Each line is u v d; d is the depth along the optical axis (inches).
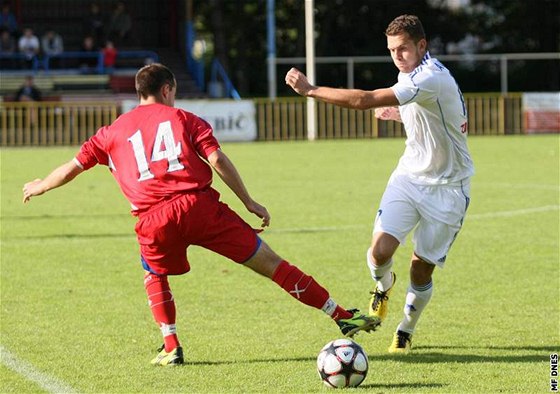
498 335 654.5
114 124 581.6
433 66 577.3
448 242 608.7
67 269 906.7
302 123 2689.5
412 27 579.8
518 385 537.3
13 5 3481.8
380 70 3772.1
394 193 609.6
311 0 2576.3
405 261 949.2
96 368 578.2
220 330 674.2
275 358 600.1
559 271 877.8
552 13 3919.8
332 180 1658.5
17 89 3068.4
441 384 540.1
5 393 527.5
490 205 1325.0
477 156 2086.6
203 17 4089.6
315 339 648.4
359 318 583.5
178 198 560.1
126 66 3400.6
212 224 563.5
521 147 2316.7
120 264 931.3
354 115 2723.9
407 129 608.4
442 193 602.2
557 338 644.7
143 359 599.5
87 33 3388.3
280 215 1254.9
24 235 1103.6
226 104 2630.4
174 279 855.7
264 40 3986.2
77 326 687.7
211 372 568.7
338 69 3745.1
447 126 589.0
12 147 2554.1
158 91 584.7
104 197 1465.3
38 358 601.6
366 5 3850.9
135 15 3567.9
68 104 2605.8
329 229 1138.7
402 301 775.7
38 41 3373.5
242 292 801.6
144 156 565.9
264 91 3897.6
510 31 3969.0
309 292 577.6
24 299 777.6
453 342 637.9
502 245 1014.4
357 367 532.4
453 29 3941.9
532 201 1363.2
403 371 568.4
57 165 1978.3
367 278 860.0
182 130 567.5
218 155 561.0
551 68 3710.6
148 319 708.7
